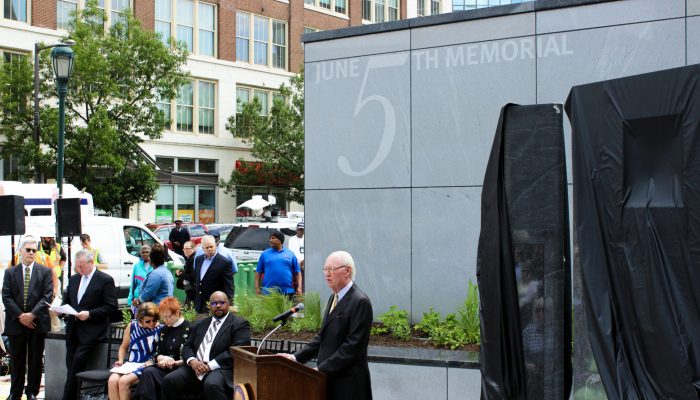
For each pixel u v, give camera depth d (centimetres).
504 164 519
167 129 3600
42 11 3067
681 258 393
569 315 514
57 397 996
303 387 594
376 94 963
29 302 944
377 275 957
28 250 952
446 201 919
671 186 402
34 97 2538
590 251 443
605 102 439
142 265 1200
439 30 929
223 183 3756
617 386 418
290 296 1170
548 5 866
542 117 513
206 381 769
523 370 499
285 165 3716
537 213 508
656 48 815
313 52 1005
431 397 737
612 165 434
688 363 388
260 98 4041
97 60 2709
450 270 915
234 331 797
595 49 845
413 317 933
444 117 923
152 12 3494
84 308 930
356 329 593
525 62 880
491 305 504
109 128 2700
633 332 418
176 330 843
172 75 3011
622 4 832
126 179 2945
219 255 1084
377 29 961
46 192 1723
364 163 968
